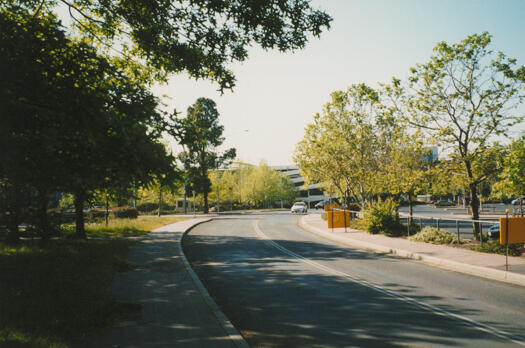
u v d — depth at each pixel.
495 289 7.95
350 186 25.86
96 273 8.62
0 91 5.23
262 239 18.73
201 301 6.80
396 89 15.38
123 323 5.53
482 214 34.16
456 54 14.33
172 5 9.48
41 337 4.46
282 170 118.44
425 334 5.25
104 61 6.78
